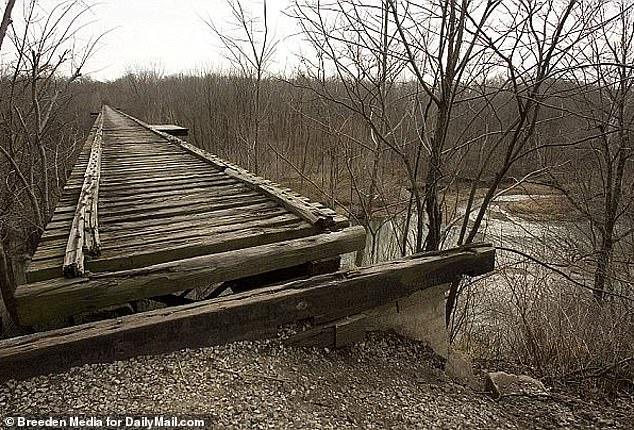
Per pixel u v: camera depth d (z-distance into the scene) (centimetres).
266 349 277
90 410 208
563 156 768
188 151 889
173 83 2911
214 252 336
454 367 347
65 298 256
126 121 2000
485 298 714
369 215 725
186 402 221
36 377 221
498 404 301
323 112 1003
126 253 314
